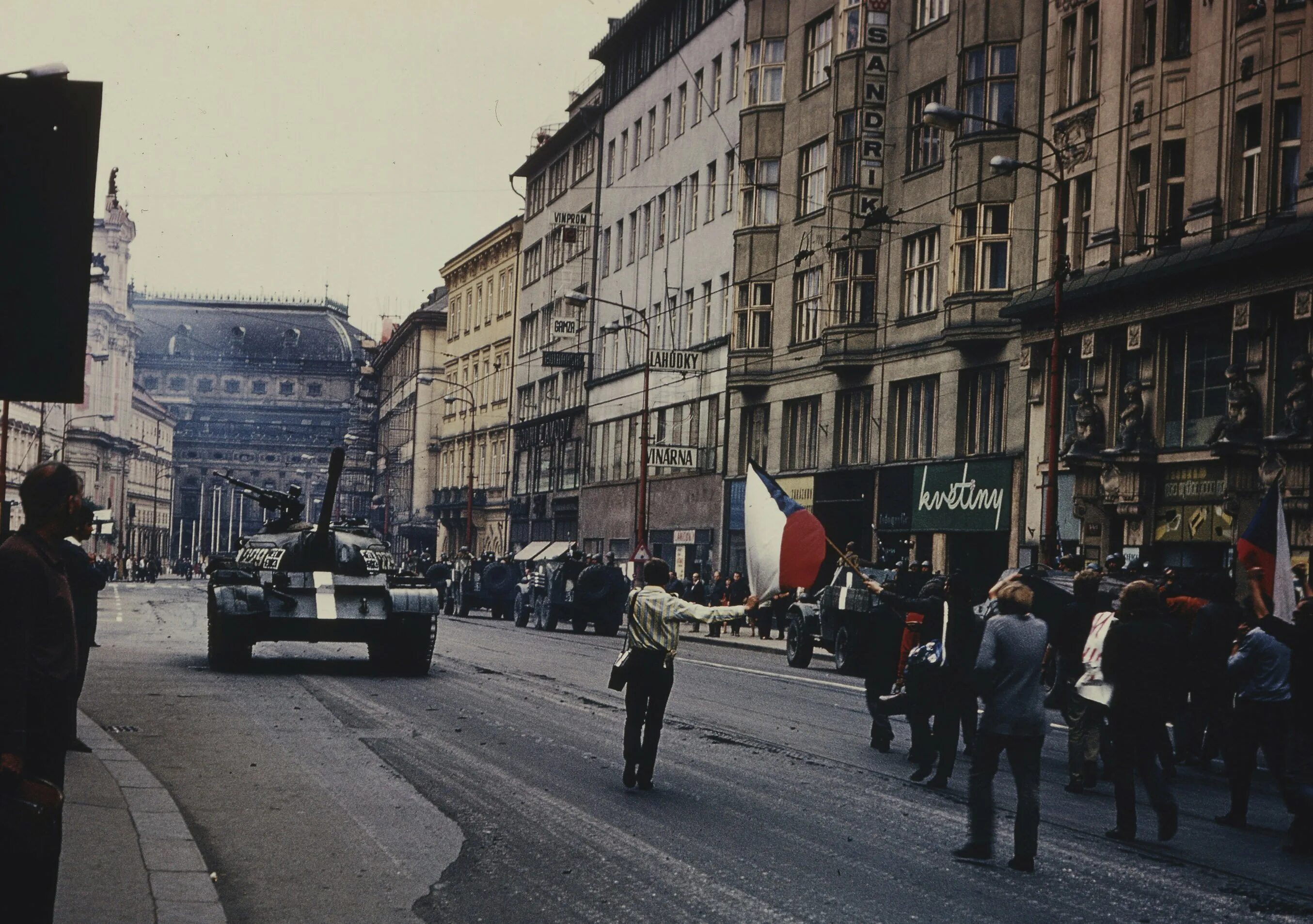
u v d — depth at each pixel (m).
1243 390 25.64
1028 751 8.99
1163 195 28.86
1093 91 31.81
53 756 5.64
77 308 6.09
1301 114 25.14
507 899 7.70
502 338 83.69
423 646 22.42
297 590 22.14
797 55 45.69
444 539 94.94
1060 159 28.50
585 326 66.94
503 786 11.48
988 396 35.09
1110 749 13.50
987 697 9.09
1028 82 34.12
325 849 8.90
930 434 37.50
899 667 14.37
